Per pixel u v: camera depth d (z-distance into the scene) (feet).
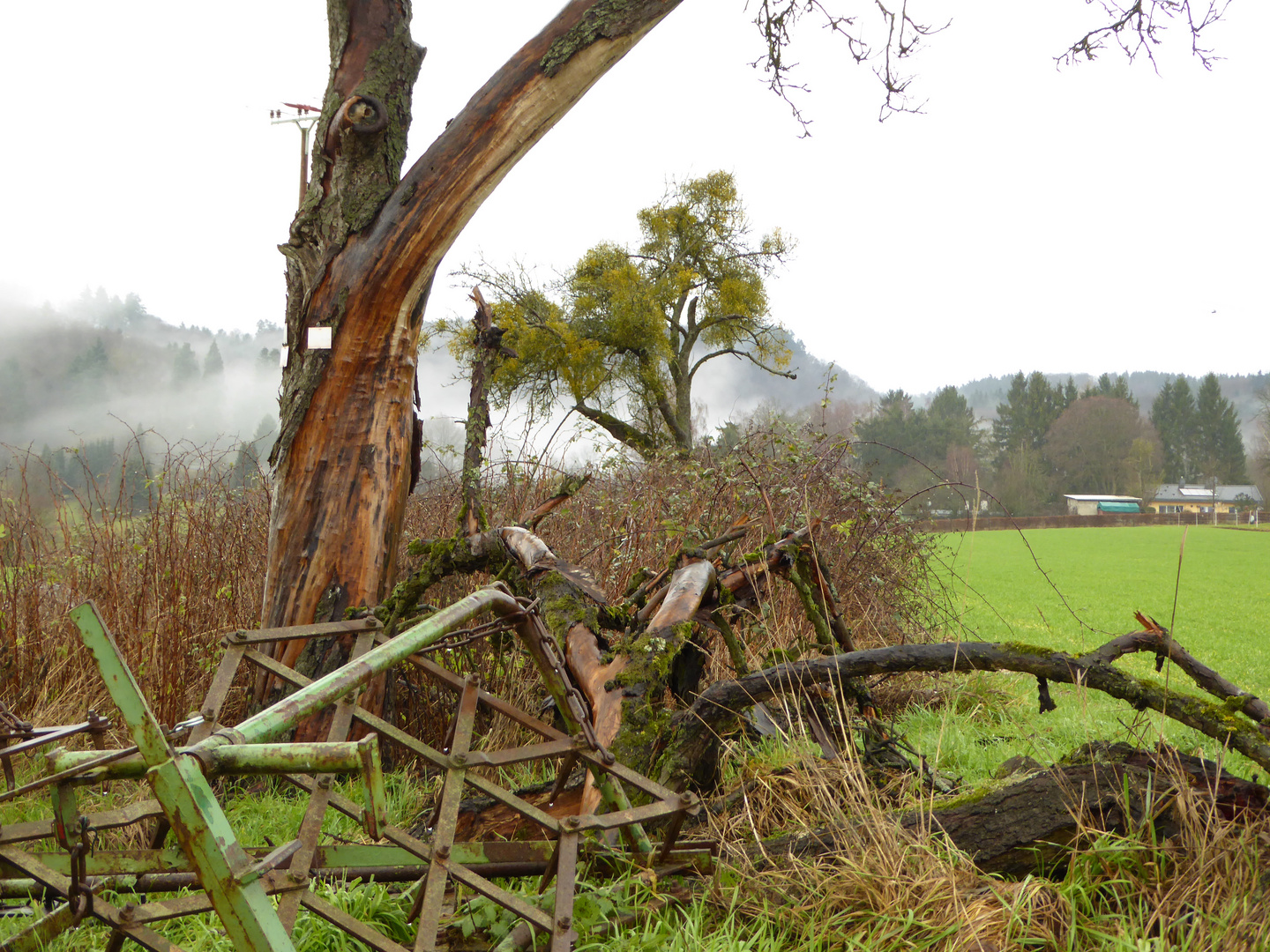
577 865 8.63
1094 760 9.04
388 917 8.00
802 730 11.32
